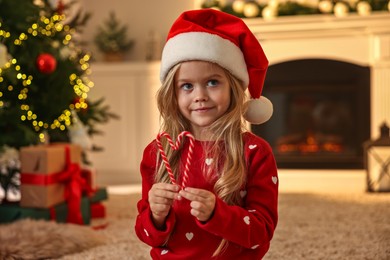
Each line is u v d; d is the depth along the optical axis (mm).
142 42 4758
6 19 2543
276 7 4078
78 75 2910
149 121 4332
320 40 4031
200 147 1104
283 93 4262
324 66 4090
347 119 4215
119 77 4359
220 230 979
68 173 2430
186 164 1044
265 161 1086
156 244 1058
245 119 1193
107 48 4578
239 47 1133
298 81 4148
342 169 4082
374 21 3865
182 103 1088
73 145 2561
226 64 1076
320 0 4137
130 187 4055
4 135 2416
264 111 1184
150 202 1014
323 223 2531
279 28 4023
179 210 1080
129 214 2818
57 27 2852
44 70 2520
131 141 4383
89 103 2947
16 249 1870
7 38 2498
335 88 4086
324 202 3174
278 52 4098
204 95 1065
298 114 4289
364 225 2484
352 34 3973
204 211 958
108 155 4430
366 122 4039
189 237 1076
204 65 1064
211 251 1068
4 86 2541
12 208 2334
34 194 2326
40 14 2793
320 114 4262
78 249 2006
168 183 1097
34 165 2322
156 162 1141
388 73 3916
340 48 4004
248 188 1088
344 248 2037
